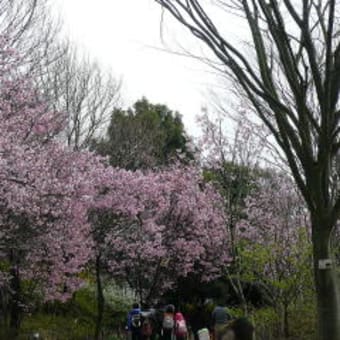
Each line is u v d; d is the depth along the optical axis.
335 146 6.00
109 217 17.98
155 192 19.20
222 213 16.81
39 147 13.62
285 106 6.12
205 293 22.83
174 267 21.34
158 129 32.59
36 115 14.16
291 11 5.77
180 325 14.48
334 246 10.17
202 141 15.77
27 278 15.23
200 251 20.61
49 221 13.97
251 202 15.92
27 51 16.08
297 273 12.38
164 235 20.39
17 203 11.48
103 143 27.41
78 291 21.58
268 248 12.77
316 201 5.92
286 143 6.10
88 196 15.21
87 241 16.23
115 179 18.02
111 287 22.84
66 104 24.00
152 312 15.62
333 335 5.79
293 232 13.16
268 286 13.19
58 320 19.58
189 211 20.20
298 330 12.82
